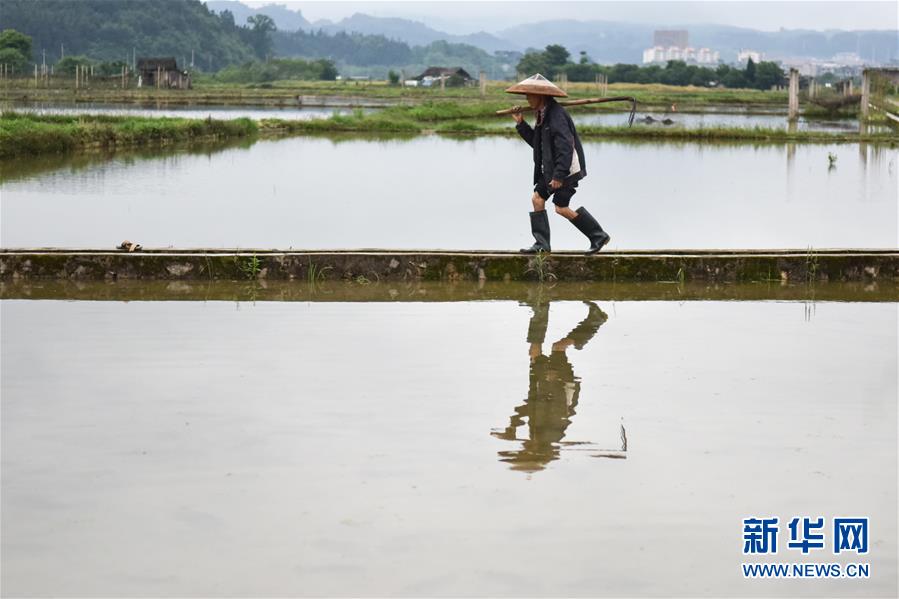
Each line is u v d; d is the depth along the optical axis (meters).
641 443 6.47
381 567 4.89
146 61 99.44
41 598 4.64
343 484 5.79
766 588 4.78
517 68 145.75
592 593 4.71
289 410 7.00
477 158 30.59
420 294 10.96
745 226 16.22
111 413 6.91
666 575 4.87
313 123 45.22
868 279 11.83
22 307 10.12
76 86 73.94
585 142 38.69
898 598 4.73
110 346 8.61
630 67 139.38
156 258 11.53
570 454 6.28
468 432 6.62
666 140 40.16
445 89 99.06
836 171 26.72
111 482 5.80
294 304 10.40
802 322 9.77
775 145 37.59
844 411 7.11
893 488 5.82
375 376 7.81
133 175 23.66
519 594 4.69
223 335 9.03
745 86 130.88
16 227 15.16
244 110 64.12
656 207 18.75
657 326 9.56
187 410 6.97
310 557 4.98
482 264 11.61
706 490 5.77
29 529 5.26
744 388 7.61
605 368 8.11
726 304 10.59
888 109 51.66
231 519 5.37
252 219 16.48
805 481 5.91
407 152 32.97
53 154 29.48
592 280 11.65
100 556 5.00
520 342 8.89
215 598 4.64
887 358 8.45
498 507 5.52
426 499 5.61
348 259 11.61
